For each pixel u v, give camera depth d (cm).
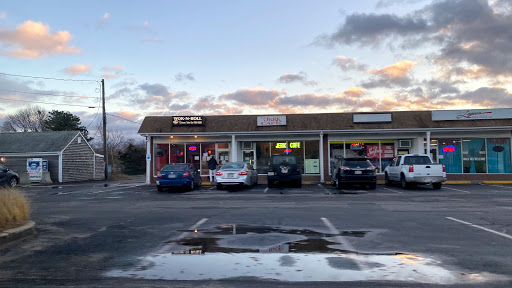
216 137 2811
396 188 2191
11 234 857
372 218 1134
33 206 1516
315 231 945
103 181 3703
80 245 820
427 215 1187
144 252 754
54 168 3456
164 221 1113
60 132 3812
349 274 606
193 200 1680
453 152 2697
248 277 596
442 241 830
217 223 1069
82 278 598
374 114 2734
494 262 668
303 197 1741
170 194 1989
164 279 590
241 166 2252
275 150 2828
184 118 2816
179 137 2825
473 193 1872
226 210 1331
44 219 1168
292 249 766
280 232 934
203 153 2842
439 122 2684
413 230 952
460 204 1452
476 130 2652
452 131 2672
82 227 1030
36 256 733
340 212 1259
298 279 584
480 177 2653
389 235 894
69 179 3622
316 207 1386
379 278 587
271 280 581
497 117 2647
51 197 1928
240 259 695
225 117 2936
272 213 1245
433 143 2714
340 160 2216
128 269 643
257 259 694
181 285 562
